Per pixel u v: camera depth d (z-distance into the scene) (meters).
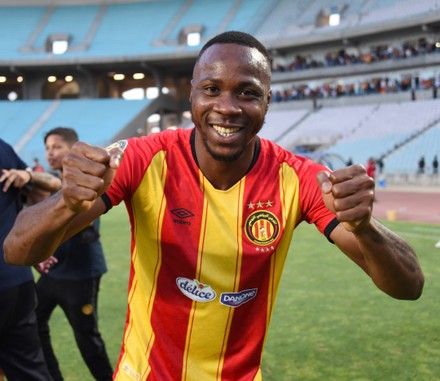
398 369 3.55
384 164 23.48
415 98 28.72
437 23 28.94
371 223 1.45
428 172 21.80
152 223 1.69
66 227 1.47
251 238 1.70
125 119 36.84
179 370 1.75
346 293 5.55
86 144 1.35
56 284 3.22
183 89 43.88
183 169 1.70
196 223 1.68
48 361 3.31
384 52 32.09
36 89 42.28
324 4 36.44
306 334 4.28
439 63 29.03
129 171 1.67
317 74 34.12
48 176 2.93
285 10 38.53
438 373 3.47
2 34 42.09
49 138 3.46
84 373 3.60
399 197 17.95
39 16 43.75
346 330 4.35
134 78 45.47
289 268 6.86
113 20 43.03
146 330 1.79
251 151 1.69
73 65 39.72
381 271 1.54
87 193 1.34
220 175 1.67
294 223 1.77
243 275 1.70
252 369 1.82
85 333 3.24
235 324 1.75
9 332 2.66
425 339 4.10
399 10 31.83
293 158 1.81
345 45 34.12
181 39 39.94
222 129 1.55
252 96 1.54
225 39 1.55
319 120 30.36
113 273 6.77
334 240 1.72
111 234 10.27
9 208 2.68
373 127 27.27
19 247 1.48
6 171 2.70
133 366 1.78
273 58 37.50
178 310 1.73
